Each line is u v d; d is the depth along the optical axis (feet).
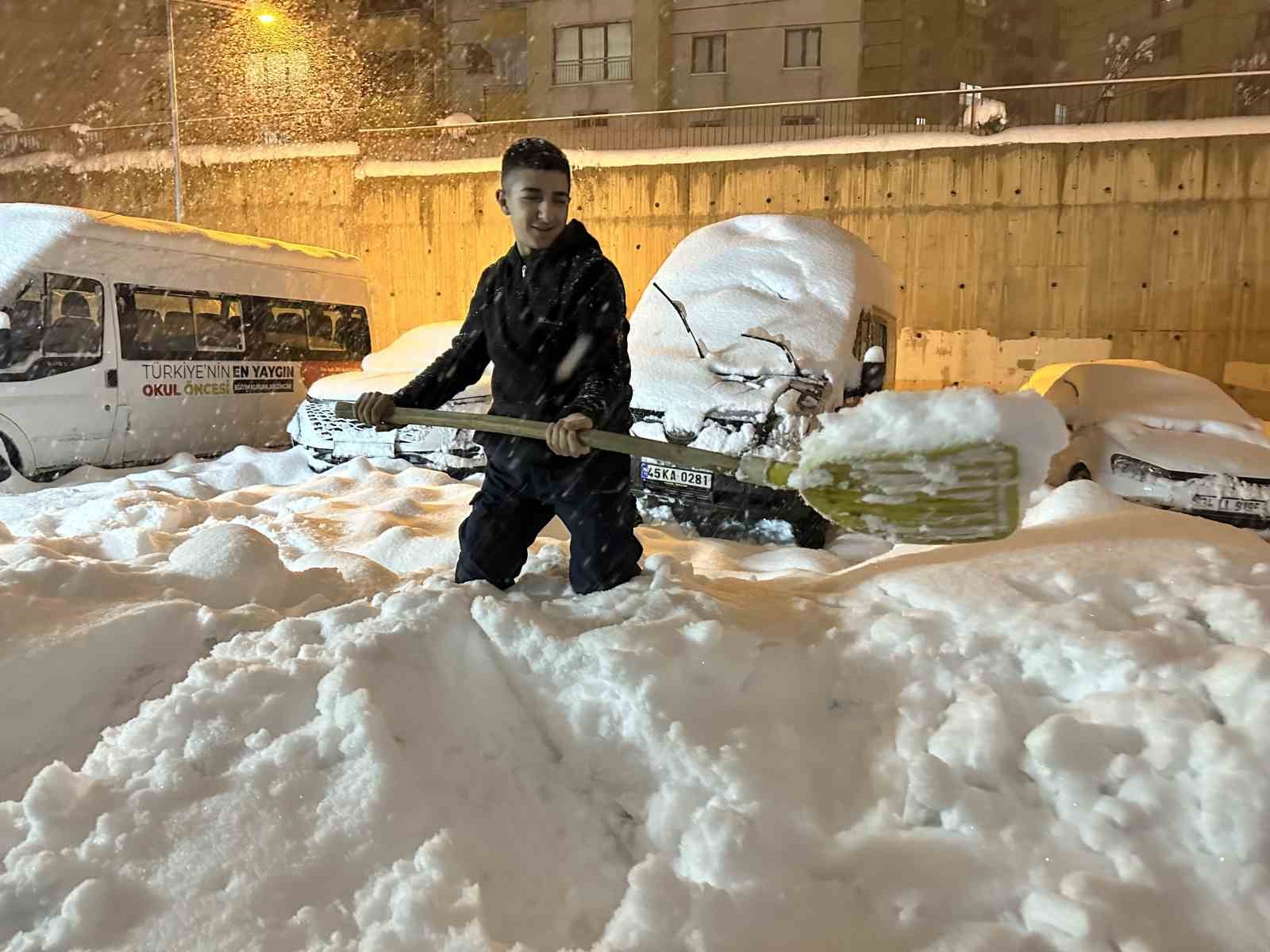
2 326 26.37
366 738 6.98
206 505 20.49
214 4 89.30
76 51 87.04
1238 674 6.93
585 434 8.80
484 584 9.40
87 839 6.15
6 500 23.38
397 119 100.37
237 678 7.47
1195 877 5.98
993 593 8.61
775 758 7.16
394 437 27.37
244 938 5.62
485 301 10.16
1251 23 93.86
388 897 5.95
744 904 5.89
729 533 19.56
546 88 98.12
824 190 53.31
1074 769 6.67
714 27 93.91
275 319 35.76
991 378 52.24
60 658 8.16
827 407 19.33
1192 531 10.46
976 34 98.78
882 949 5.77
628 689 7.52
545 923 6.21
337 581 11.28
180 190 56.29
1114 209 49.34
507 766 7.43
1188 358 49.16
